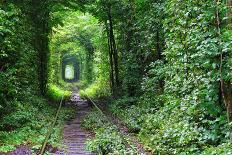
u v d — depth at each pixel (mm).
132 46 24266
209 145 10062
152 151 11477
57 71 58438
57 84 56125
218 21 9992
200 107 10672
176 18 12406
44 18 28578
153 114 16516
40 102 23500
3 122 15562
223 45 9594
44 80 31719
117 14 27156
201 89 10820
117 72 30484
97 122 17969
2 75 15391
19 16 21391
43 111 21719
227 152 8500
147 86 19344
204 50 9828
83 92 43156
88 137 15094
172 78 14000
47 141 12812
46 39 31906
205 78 10398
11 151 11531
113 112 22734
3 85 15680
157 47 19828
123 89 27578
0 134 13742
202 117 11133
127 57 24234
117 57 30797
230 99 10078
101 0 27484
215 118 11039
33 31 26922
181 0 11914
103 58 37188
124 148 11531
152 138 12297
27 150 11773
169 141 11414
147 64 22891
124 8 24625
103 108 26594
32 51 24547
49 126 16844
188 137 10352
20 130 14906
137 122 16656
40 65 30422
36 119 17906
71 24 49969
